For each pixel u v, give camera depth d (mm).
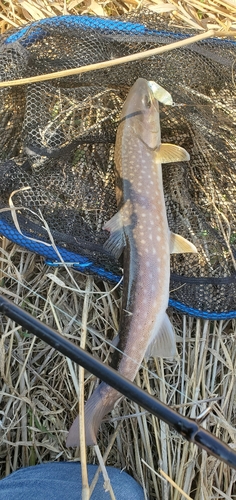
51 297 581
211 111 545
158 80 542
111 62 430
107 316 571
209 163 549
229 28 646
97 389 454
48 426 569
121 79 545
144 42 533
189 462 541
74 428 450
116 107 550
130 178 504
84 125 528
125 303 484
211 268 538
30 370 571
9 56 496
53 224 525
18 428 559
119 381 343
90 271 543
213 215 548
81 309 584
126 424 561
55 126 517
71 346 352
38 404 566
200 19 666
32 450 564
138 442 569
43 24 510
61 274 582
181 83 541
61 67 517
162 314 495
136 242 492
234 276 536
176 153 517
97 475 461
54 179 532
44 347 572
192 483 563
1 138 523
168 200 557
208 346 588
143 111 511
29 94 509
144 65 541
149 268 488
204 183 553
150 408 335
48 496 487
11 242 580
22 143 521
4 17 622
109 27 536
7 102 518
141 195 501
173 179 556
